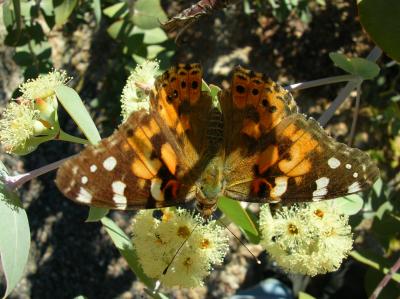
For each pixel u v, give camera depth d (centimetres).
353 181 7
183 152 7
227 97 7
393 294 10
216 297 13
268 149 7
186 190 7
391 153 13
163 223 7
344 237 8
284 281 13
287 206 8
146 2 10
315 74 13
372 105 13
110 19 12
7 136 8
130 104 8
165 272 7
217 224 8
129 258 8
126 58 12
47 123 8
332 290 12
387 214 10
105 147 6
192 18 9
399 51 7
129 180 6
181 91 7
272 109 7
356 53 13
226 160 7
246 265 13
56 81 8
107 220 8
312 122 7
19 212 7
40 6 11
